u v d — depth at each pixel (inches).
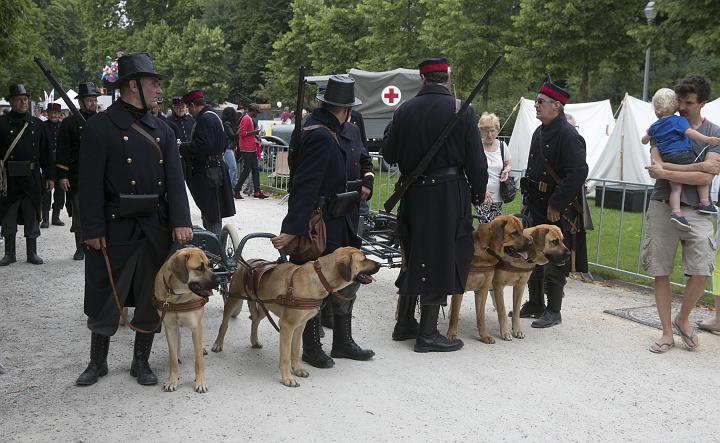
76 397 163.2
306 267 168.2
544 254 203.0
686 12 538.9
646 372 185.3
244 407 158.1
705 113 484.4
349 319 192.2
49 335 211.5
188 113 348.8
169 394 165.3
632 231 410.3
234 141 607.2
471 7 804.6
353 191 183.0
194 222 412.2
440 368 186.5
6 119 305.1
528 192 233.5
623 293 275.6
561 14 708.7
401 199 202.5
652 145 205.0
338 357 193.8
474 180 194.7
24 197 308.3
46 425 147.8
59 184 321.7
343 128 183.8
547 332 221.1
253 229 401.7
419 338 201.6
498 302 211.2
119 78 165.6
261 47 1834.4
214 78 1668.3
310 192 172.9
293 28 1325.0
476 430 148.5
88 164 162.2
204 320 231.9
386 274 303.4
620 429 150.6
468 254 198.5
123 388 169.0
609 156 531.2
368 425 149.8
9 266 307.1
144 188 166.7
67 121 301.4
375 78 681.6
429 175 194.1
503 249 201.3
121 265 167.2
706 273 197.0
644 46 598.9
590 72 858.8
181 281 154.8
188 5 1807.3
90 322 170.7
